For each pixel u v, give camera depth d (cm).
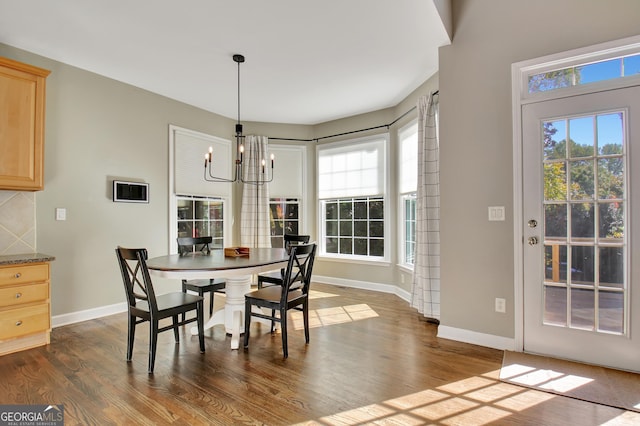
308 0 237
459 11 290
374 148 485
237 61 327
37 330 268
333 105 461
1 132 267
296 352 263
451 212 293
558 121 249
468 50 285
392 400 195
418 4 243
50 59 319
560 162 249
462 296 288
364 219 498
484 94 277
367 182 490
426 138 352
